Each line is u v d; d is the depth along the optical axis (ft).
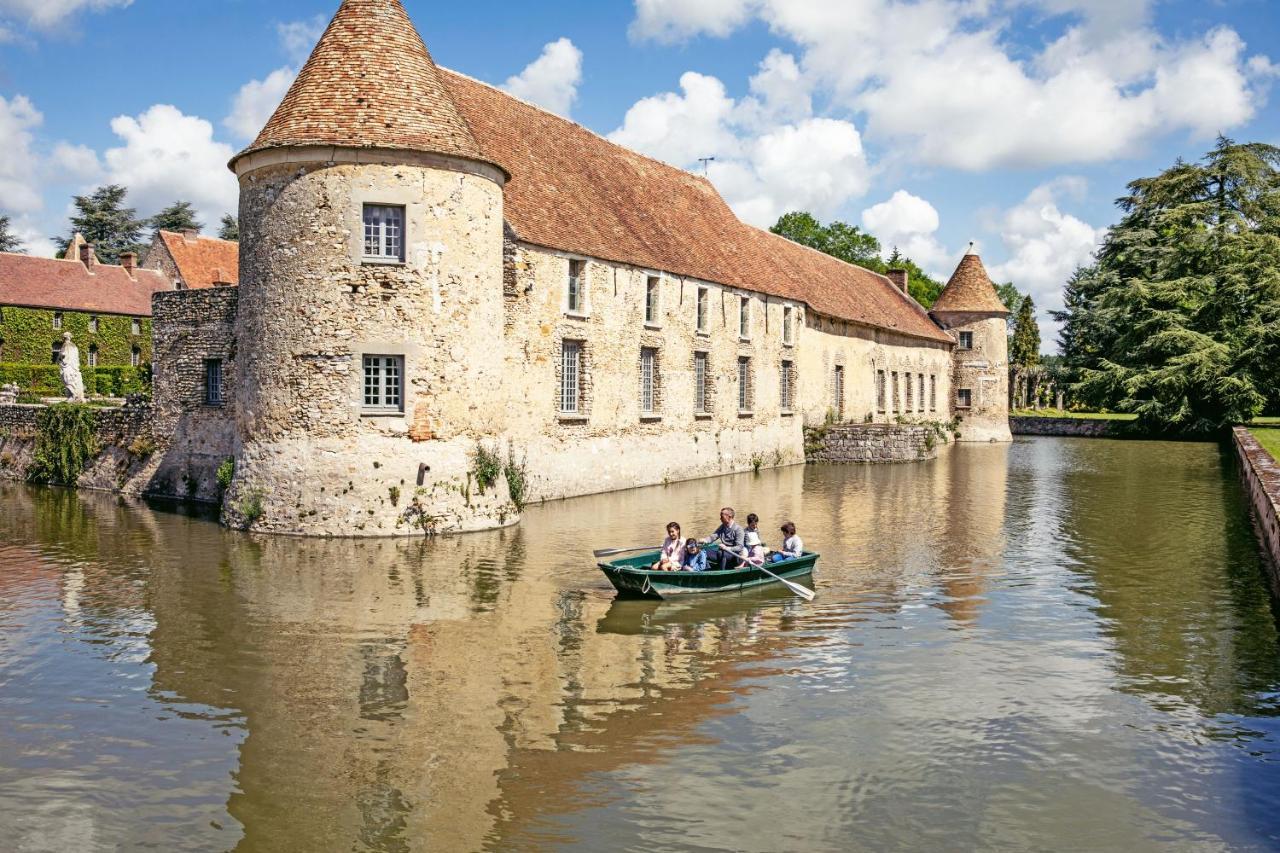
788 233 257.14
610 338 96.22
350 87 67.26
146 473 92.02
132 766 29.19
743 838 25.32
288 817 26.14
